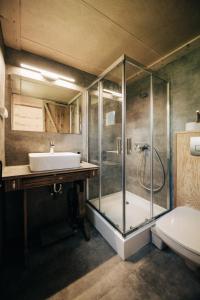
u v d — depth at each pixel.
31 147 1.78
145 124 2.31
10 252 1.47
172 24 1.33
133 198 2.48
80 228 1.86
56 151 1.97
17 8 1.15
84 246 1.55
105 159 2.38
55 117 1.95
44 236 1.65
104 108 2.34
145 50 1.70
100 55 1.79
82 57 1.83
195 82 1.65
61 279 1.18
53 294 1.07
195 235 1.01
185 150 1.52
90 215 2.03
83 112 2.18
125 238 1.39
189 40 1.55
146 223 1.62
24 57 1.69
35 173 1.30
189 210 1.34
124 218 1.43
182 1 1.11
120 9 1.17
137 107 2.44
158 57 1.83
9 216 1.64
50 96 1.91
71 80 2.03
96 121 2.31
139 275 1.20
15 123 1.68
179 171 1.58
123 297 1.04
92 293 1.07
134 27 1.36
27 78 1.74
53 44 1.59
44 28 1.36
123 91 1.53
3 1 1.09
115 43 1.58
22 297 1.05
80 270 1.26
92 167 1.64
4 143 1.57
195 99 1.65
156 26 1.35
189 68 1.70
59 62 1.92
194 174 1.46
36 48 1.65
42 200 1.85
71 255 1.43
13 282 1.16
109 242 1.58
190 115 1.70
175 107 1.86
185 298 1.02
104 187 2.39
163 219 1.21
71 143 2.09
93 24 1.32
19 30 1.38
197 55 1.62
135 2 1.11
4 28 1.34
